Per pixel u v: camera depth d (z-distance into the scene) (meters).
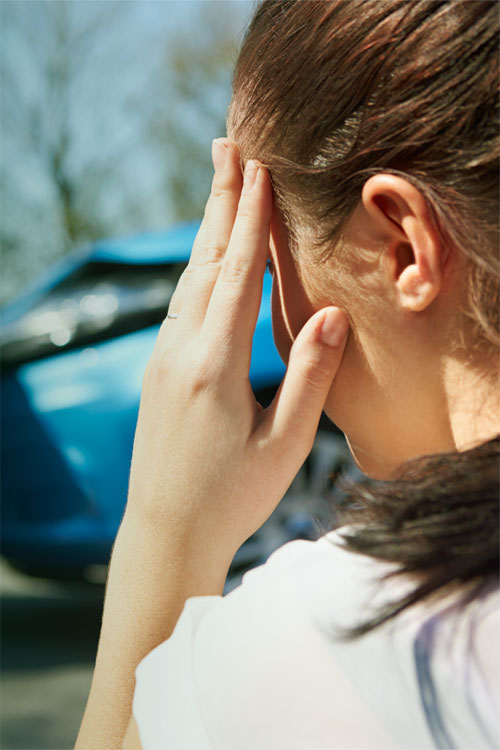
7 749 2.56
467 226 0.58
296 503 3.10
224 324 0.77
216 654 0.54
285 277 0.74
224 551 0.76
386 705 0.47
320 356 0.69
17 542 3.10
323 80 0.65
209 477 0.76
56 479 3.03
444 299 0.61
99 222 16.77
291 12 0.70
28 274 16.97
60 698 2.96
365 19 0.62
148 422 0.79
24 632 3.67
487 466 0.51
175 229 3.51
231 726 0.51
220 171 0.83
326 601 0.51
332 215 0.66
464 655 0.46
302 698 0.49
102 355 3.05
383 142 0.60
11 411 3.12
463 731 0.45
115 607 0.77
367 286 0.65
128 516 0.79
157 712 0.56
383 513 0.53
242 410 0.76
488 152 0.57
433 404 0.63
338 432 3.14
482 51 0.57
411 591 0.49
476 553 0.48
